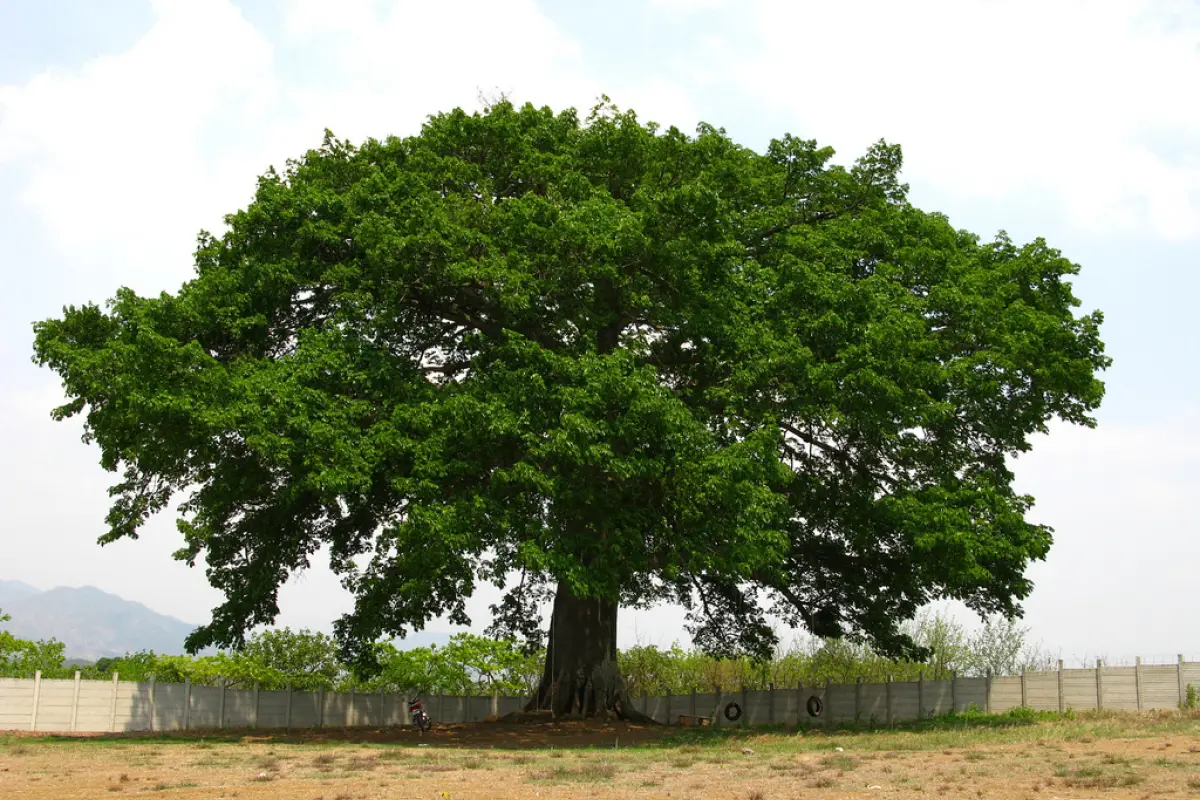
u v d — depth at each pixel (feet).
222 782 47.47
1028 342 88.74
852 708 115.85
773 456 79.51
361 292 81.76
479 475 78.23
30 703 97.55
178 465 82.28
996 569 93.35
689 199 78.59
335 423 75.72
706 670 152.15
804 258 90.43
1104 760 50.70
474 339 82.48
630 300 84.79
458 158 93.15
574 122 99.19
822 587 112.68
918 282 95.04
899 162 99.45
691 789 44.11
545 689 103.24
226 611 91.04
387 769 53.31
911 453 94.17
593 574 75.00
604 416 74.90
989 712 107.45
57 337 79.97
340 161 93.45
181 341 80.53
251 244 85.87
